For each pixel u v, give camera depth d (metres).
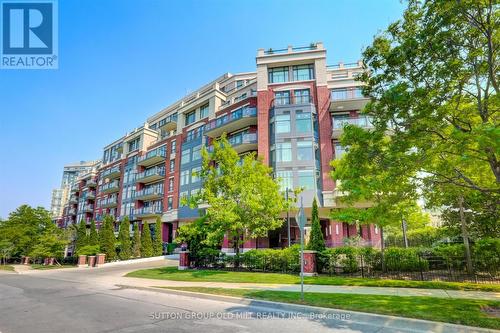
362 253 15.64
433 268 15.13
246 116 34.84
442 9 8.57
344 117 32.56
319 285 12.59
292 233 31.98
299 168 30.33
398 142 9.47
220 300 10.73
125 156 59.06
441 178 11.08
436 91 9.08
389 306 8.23
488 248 14.16
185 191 43.16
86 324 7.59
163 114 56.97
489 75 9.14
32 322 7.91
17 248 43.34
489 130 7.11
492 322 6.46
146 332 6.82
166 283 15.21
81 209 72.88
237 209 18.00
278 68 35.53
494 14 8.51
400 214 14.73
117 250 38.00
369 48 10.34
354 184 11.22
